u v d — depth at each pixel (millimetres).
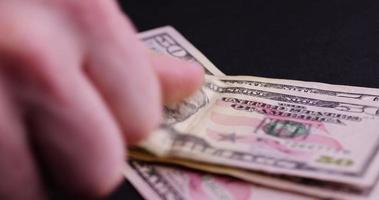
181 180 287
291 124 301
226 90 325
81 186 227
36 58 214
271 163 280
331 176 272
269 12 388
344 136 292
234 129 298
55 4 222
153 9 400
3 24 215
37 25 217
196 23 385
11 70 214
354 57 349
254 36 371
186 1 405
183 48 365
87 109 219
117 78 230
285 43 363
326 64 345
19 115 217
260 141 291
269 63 350
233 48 363
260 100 317
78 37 224
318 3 392
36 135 220
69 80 218
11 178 218
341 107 311
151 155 291
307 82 332
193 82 290
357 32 366
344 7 386
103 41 227
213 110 310
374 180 272
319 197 273
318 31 370
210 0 404
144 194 285
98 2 227
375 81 331
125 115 234
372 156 280
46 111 217
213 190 282
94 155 222
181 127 297
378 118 302
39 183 225
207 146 289
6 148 215
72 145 220
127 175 291
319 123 301
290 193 277
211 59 355
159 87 247
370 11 381
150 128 241
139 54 235
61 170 225
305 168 276
